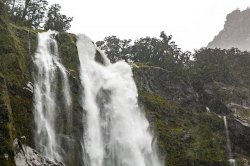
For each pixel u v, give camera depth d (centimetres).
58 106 5881
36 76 5888
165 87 8369
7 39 5731
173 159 7000
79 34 7250
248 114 8169
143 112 7331
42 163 4753
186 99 8381
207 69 8938
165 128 7362
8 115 4584
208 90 8675
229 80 9319
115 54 10006
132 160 6538
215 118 7831
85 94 6431
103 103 6706
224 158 7200
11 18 7756
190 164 6988
